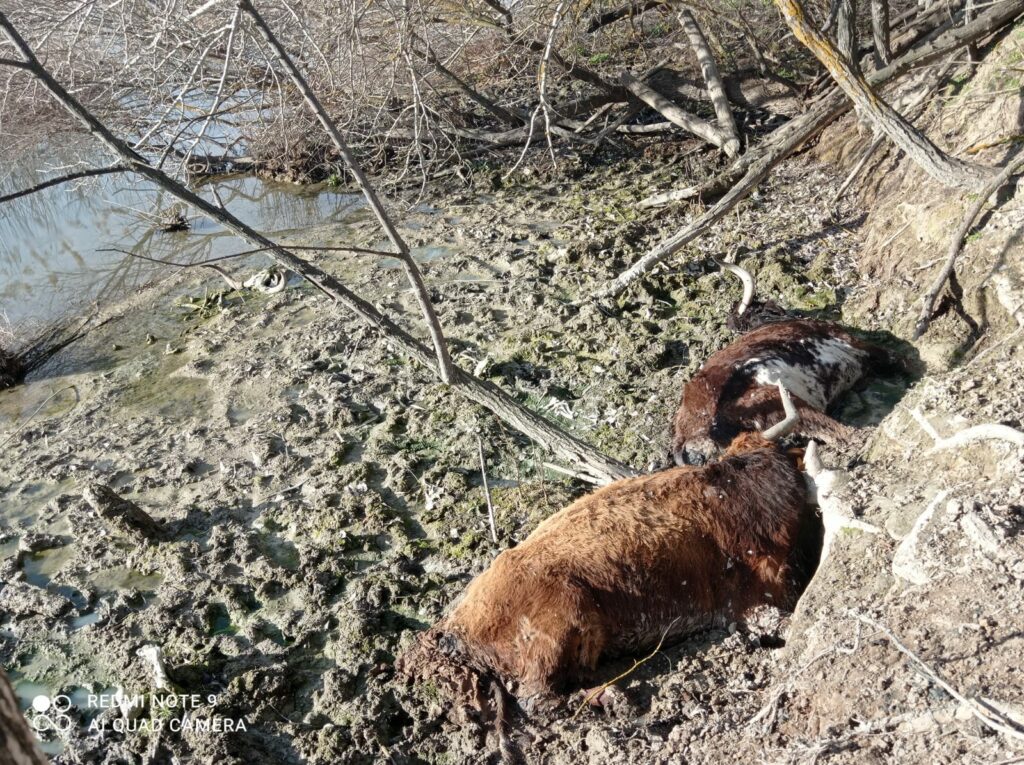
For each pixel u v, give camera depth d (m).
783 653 3.17
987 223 4.91
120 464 5.08
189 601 4.07
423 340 5.82
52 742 3.51
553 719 3.24
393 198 8.23
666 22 9.28
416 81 6.94
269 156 9.13
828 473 3.54
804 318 5.20
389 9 6.84
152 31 7.06
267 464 4.89
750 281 5.40
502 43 8.19
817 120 5.98
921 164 5.04
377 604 3.90
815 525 3.61
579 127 8.32
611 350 5.41
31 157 9.10
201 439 5.20
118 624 4.01
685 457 4.29
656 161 8.11
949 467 3.32
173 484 4.85
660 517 3.44
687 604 3.39
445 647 3.39
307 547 4.25
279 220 8.16
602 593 3.29
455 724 3.31
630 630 3.34
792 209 6.70
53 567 4.41
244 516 4.56
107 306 7.01
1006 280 4.61
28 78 7.42
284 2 5.96
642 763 2.92
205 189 9.13
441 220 7.62
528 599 3.26
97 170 3.60
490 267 6.71
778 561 3.47
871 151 6.50
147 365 6.09
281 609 3.99
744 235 6.45
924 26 6.86
